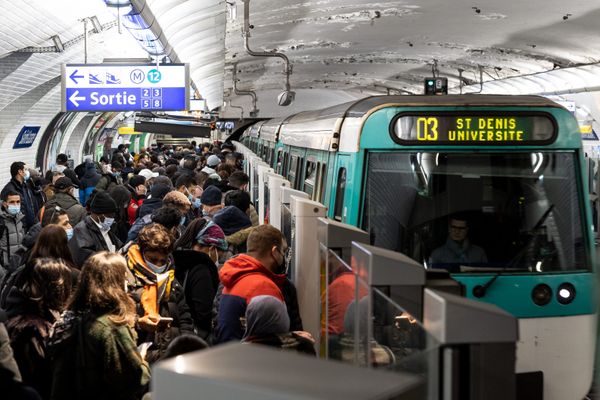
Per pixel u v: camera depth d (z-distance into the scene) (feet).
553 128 24.64
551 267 24.31
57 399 16.57
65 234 21.20
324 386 5.42
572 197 24.57
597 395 25.23
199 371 5.63
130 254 20.06
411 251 24.54
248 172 63.16
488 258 24.44
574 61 82.02
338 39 88.84
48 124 73.67
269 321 15.62
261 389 5.36
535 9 65.10
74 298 16.74
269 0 62.59
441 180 24.63
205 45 65.31
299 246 21.77
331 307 15.94
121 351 16.51
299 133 41.45
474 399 8.42
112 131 126.72
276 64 110.11
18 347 18.29
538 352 23.70
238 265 18.37
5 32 36.58
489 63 98.17
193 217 37.42
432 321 8.75
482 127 24.64
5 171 65.16
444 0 65.16
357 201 24.66
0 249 34.71
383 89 149.07
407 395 7.46
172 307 20.35
